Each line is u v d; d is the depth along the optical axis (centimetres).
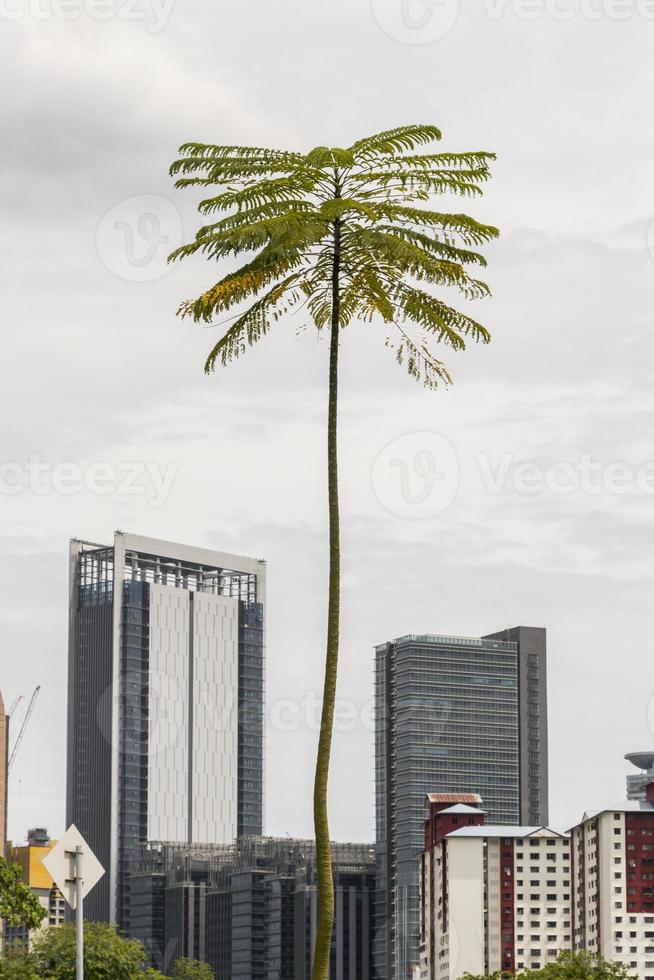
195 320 6056
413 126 5925
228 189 6009
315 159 5812
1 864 9650
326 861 5622
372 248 5831
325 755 5734
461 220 5938
